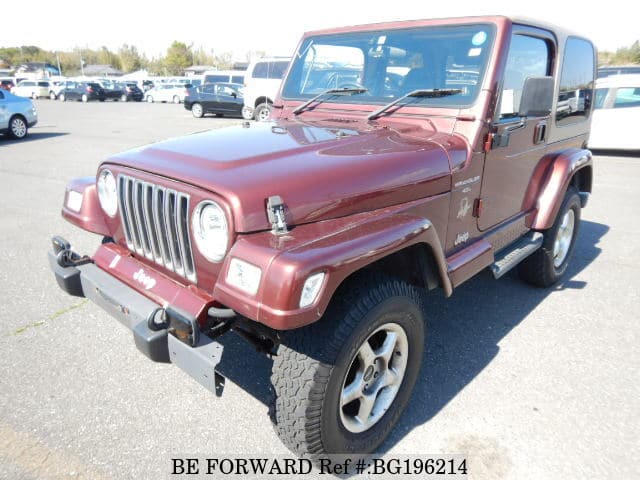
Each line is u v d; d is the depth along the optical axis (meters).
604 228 6.20
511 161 3.28
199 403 2.78
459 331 3.61
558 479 2.29
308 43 3.63
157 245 2.37
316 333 2.04
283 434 2.18
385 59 3.18
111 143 12.83
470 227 3.00
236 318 2.28
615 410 2.77
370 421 2.39
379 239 2.04
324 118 3.26
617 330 3.65
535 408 2.78
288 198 2.04
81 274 2.58
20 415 2.64
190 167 2.19
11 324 3.54
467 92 2.83
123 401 2.78
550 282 4.28
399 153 2.49
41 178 8.43
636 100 11.12
